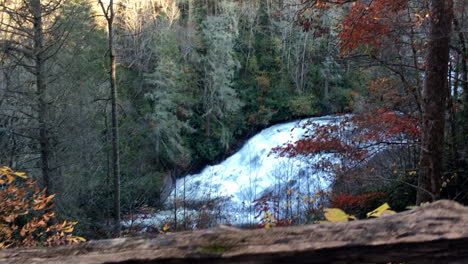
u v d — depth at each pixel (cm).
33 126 1138
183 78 2588
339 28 713
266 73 2770
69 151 1348
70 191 1334
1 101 1044
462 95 810
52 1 1130
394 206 781
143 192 1928
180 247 114
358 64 790
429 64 563
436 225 108
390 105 817
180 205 1275
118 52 2486
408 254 105
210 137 2658
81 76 1449
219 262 110
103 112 1739
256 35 2838
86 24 1529
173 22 2775
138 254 114
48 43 1117
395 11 655
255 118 2733
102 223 1351
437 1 549
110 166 1784
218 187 1923
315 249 107
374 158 887
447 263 103
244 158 2427
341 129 798
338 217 147
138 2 2600
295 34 2050
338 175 822
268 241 113
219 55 2650
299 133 2192
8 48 1045
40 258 120
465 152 711
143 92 2550
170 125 2403
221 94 2638
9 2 1161
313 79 2275
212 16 2748
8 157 1121
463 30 736
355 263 108
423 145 576
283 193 970
